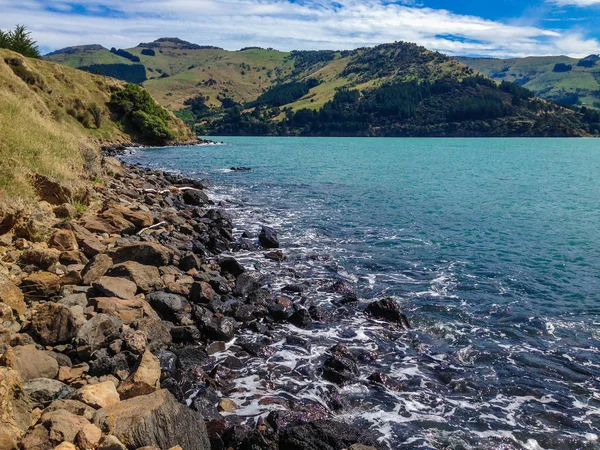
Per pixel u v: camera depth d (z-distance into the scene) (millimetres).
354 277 14297
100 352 7277
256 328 10148
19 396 5512
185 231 17203
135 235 14445
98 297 8984
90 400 5766
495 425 7336
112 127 77688
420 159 69438
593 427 7371
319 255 16422
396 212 25359
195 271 12289
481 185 38344
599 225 22594
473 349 9852
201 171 44719
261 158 65625
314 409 7387
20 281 9109
